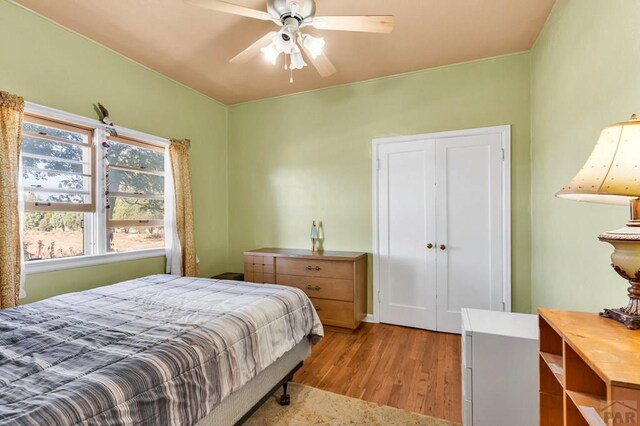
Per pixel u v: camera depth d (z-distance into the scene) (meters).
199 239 3.80
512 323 1.68
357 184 3.55
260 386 1.68
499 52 2.87
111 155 2.85
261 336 1.64
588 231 1.65
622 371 0.71
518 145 2.88
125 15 2.30
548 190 2.32
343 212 3.62
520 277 2.88
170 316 1.60
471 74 3.04
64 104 2.44
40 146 2.34
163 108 3.31
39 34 2.29
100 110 2.68
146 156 3.20
